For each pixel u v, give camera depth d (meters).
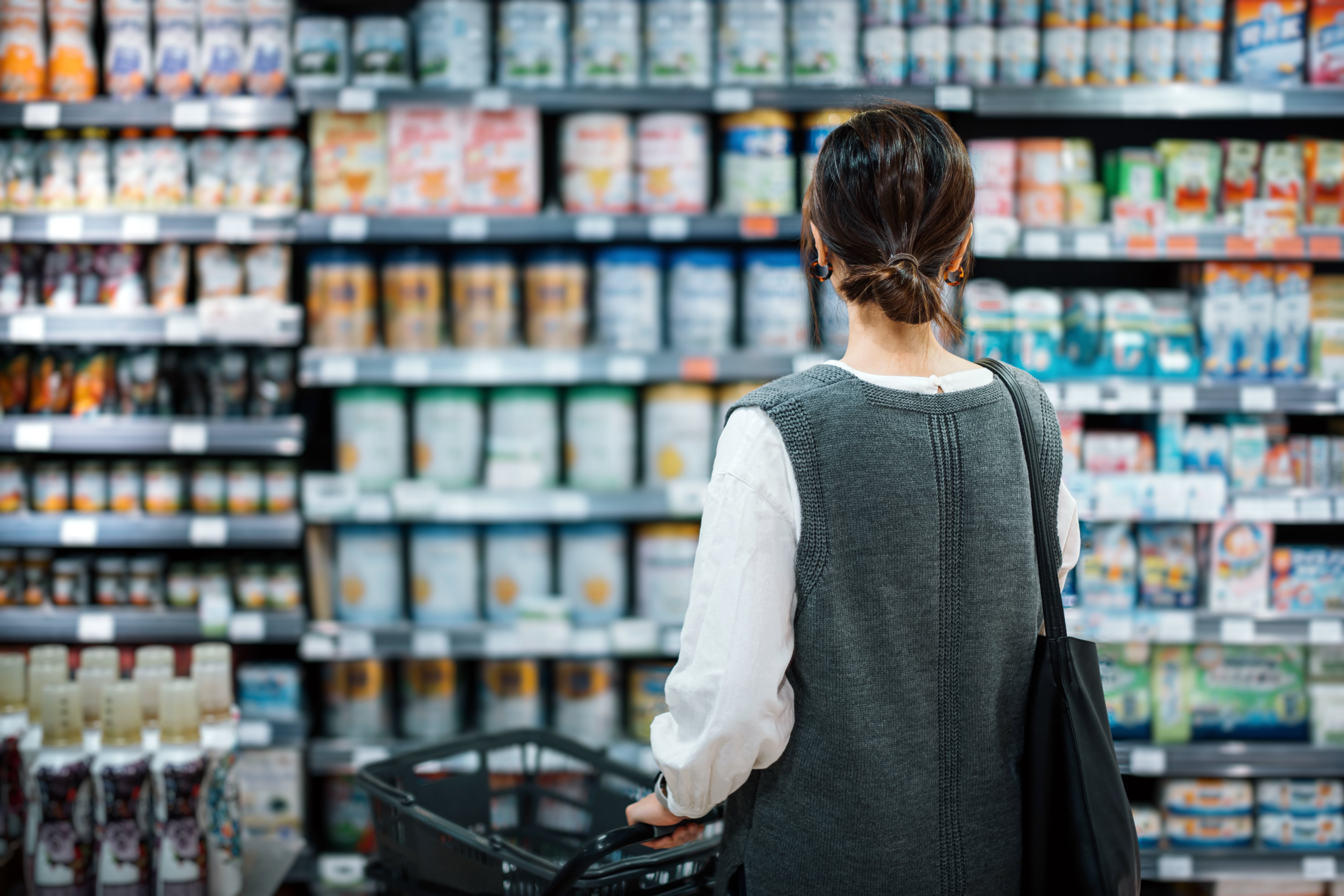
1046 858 1.09
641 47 2.75
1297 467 2.75
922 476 1.02
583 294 2.77
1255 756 2.70
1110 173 2.76
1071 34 2.65
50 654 1.88
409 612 2.90
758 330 2.75
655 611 2.78
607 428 2.75
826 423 1.01
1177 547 2.73
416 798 1.73
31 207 2.67
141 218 2.63
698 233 2.65
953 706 1.05
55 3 2.67
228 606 2.71
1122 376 2.70
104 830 1.70
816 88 2.64
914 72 2.67
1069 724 1.07
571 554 2.79
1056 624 1.09
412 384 2.92
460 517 2.68
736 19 2.66
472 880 1.46
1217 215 2.73
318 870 2.73
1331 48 2.64
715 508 1.02
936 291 1.01
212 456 2.85
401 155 2.68
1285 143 2.68
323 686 2.96
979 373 1.12
